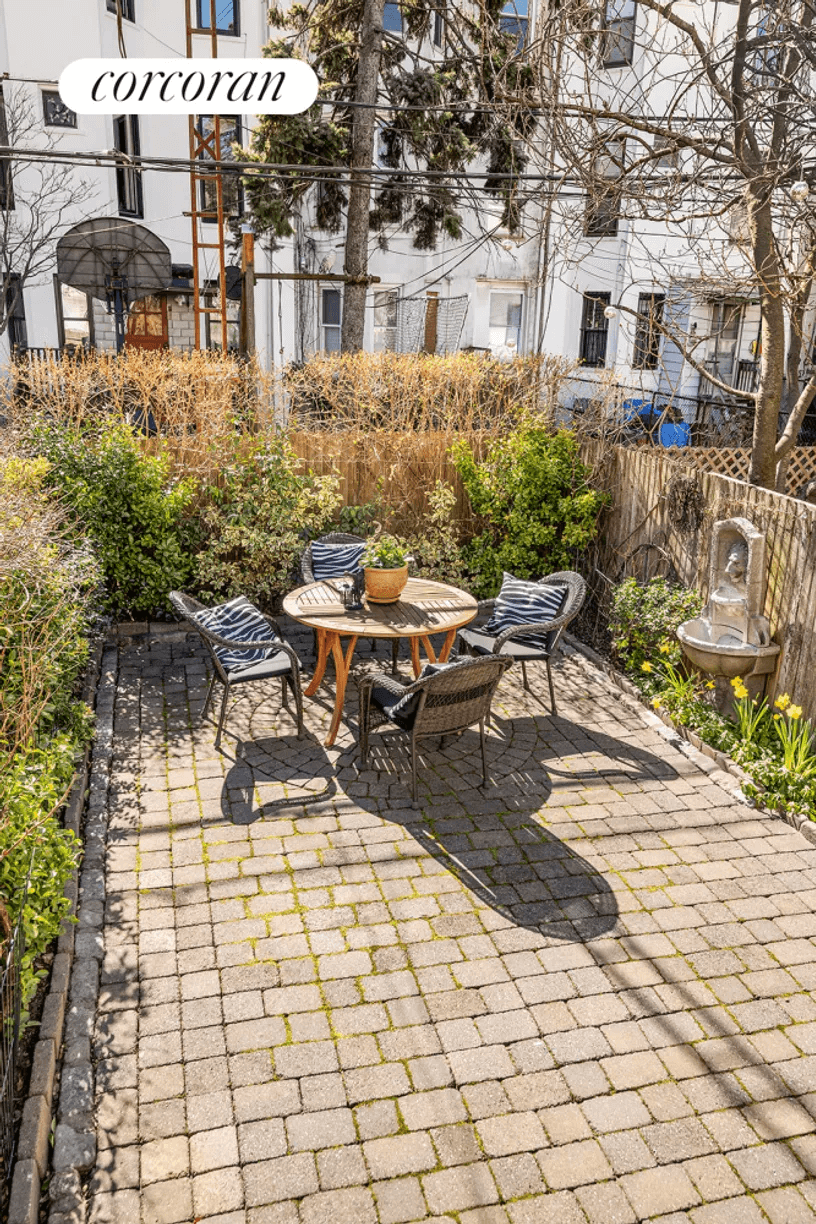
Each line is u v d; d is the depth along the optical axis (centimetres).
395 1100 341
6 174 1864
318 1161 315
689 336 807
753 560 622
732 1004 395
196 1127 328
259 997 392
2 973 317
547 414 1034
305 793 567
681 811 556
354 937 432
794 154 657
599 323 2016
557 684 758
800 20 634
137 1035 370
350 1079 350
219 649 659
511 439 941
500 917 449
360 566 700
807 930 446
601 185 669
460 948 425
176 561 851
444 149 1520
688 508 736
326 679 762
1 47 1847
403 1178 310
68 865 400
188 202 2102
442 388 1025
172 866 487
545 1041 371
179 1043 366
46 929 377
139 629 866
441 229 1636
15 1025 330
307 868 486
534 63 664
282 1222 294
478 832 526
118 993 393
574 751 633
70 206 1939
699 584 730
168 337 2131
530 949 426
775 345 734
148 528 837
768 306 729
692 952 427
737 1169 317
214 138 1348
